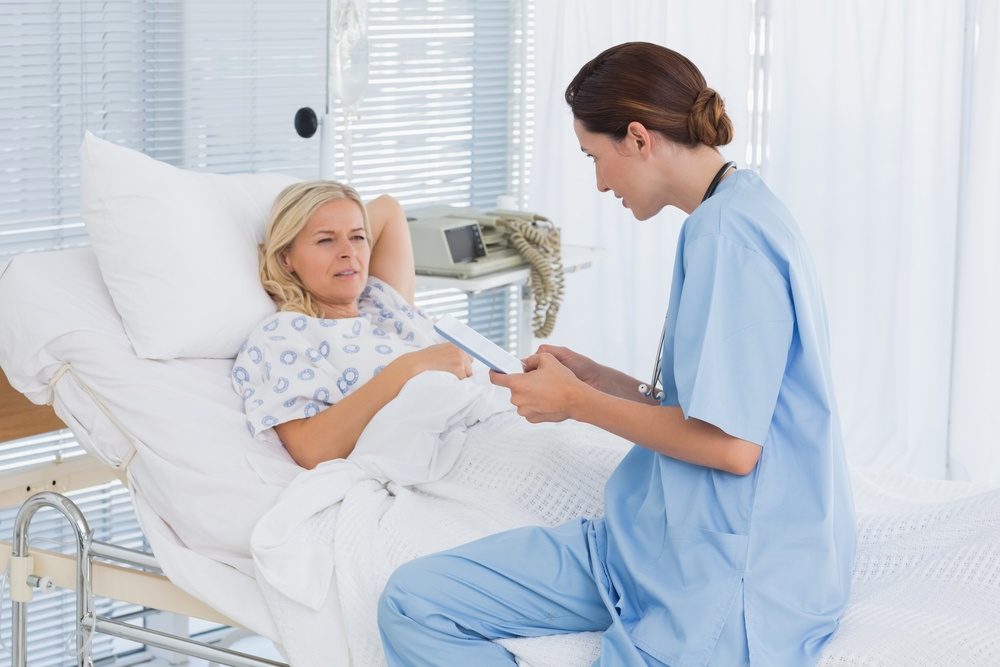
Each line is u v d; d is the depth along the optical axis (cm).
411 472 178
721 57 344
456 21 353
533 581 145
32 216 238
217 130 275
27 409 202
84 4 241
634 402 140
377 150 337
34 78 235
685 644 132
